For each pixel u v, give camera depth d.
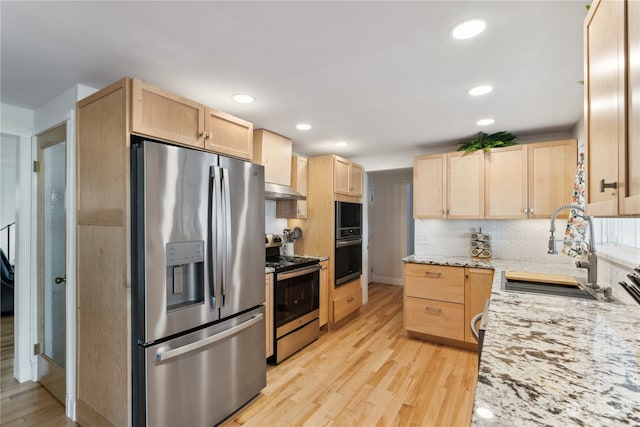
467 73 1.93
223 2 1.28
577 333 1.11
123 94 1.63
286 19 1.40
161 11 1.33
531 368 0.83
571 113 2.66
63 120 2.11
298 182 3.71
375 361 2.84
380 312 4.34
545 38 1.55
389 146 3.88
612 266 1.82
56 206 2.29
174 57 1.73
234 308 2.04
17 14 1.34
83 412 1.92
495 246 3.53
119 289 1.67
